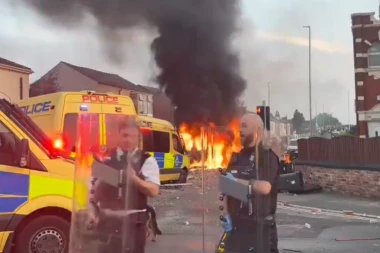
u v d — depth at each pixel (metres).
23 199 5.22
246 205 3.23
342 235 8.22
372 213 10.97
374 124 30.02
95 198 2.96
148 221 3.22
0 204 5.09
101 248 2.93
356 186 14.45
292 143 33.75
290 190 15.29
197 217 9.23
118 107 9.36
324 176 15.99
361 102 30.27
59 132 8.52
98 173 2.97
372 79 30.19
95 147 3.02
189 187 15.09
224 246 3.28
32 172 5.30
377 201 13.11
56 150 5.87
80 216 2.96
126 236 2.96
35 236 5.31
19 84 31.42
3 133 5.27
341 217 10.38
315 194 15.02
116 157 3.04
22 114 5.86
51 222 5.38
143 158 3.16
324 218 10.23
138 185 3.03
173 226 8.48
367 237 8.04
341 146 15.36
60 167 5.51
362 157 14.42
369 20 30.33
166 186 15.51
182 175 17.09
